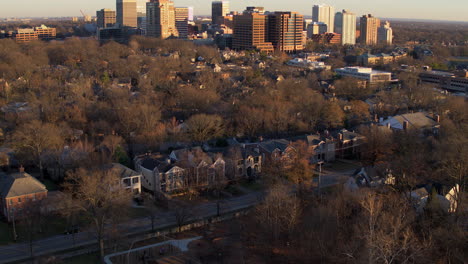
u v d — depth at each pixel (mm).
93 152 157625
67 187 137250
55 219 128625
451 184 136000
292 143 168500
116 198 124812
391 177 138625
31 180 130125
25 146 159125
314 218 117562
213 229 126938
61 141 163500
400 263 94562
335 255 106500
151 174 147250
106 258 111062
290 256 111688
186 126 195875
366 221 105188
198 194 148250
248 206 140125
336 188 145125
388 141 170375
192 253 114062
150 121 190375
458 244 99438
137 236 121125
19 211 126125
